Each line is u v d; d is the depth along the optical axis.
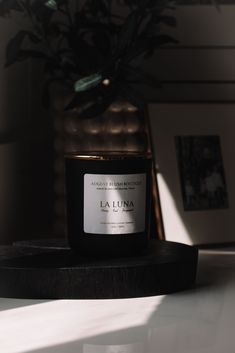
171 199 1.02
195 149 1.05
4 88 1.00
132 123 1.01
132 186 0.77
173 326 0.64
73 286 0.72
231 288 0.78
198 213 1.03
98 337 0.60
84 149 1.01
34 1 0.97
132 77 1.09
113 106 1.01
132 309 0.69
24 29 1.07
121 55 0.95
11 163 1.01
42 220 1.12
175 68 1.13
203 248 1.02
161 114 1.04
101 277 0.72
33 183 1.10
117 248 0.77
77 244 0.78
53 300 0.72
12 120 1.04
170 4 1.10
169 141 1.04
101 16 1.02
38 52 0.98
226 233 1.04
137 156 0.77
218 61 1.13
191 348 0.58
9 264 0.74
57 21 1.10
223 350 0.57
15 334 0.61
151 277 0.74
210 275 0.84
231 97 1.13
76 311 0.68
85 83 0.93
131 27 0.93
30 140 1.09
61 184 1.03
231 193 1.05
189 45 1.12
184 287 0.77
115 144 1.01
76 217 0.77
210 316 0.67
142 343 0.59
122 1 1.12
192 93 1.13
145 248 0.79
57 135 1.03
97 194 0.76
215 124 1.07
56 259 0.76
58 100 1.03
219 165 1.05
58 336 0.61
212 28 1.12
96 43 0.98
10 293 0.73
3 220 0.98
